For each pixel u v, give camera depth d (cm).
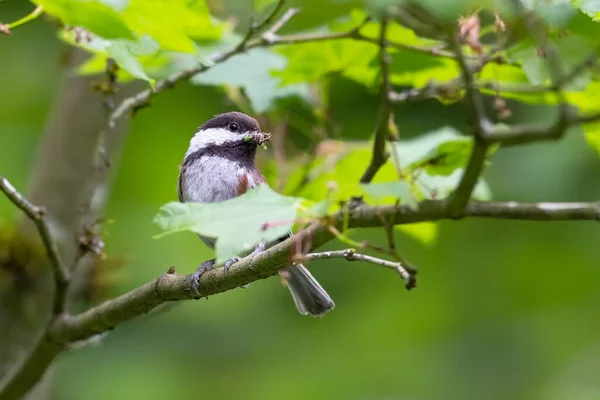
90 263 932
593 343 1196
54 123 960
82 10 502
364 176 573
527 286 1241
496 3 472
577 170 1119
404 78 750
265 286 1242
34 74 1309
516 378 1177
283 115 882
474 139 438
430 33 480
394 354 1220
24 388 756
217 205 504
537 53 514
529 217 473
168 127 1252
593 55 487
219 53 757
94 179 781
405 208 499
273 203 502
